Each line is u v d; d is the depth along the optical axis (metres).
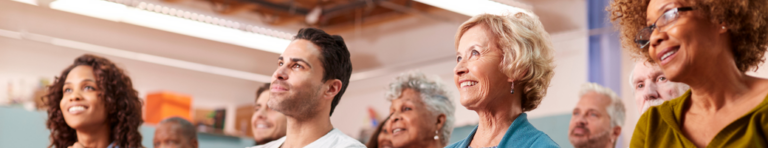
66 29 6.00
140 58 6.40
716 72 1.06
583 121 2.71
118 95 2.31
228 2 6.25
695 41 1.05
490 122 1.44
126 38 6.34
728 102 1.08
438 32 5.85
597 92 2.74
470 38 1.46
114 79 2.32
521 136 1.37
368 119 5.98
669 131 1.17
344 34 6.87
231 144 5.13
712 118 1.10
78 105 2.22
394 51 6.30
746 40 1.08
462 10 4.28
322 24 6.74
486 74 1.40
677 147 1.14
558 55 4.77
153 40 6.52
